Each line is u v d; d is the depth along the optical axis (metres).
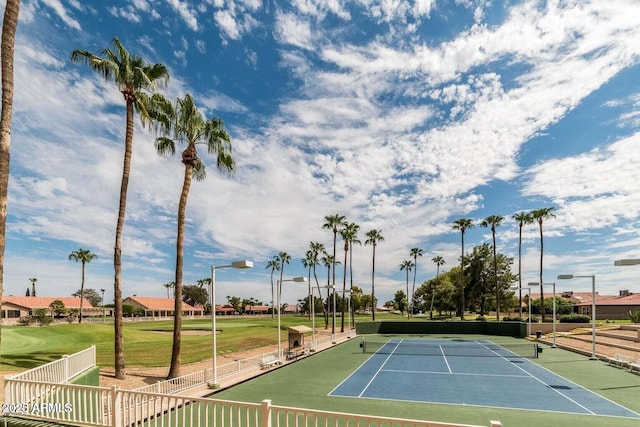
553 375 22.20
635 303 66.06
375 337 50.09
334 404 15.55
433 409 14.92
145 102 20.36
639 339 31.08
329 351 33.91
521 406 15.41
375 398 16.59
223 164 22.53
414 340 45.34
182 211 20.94
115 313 19.17
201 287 147.25
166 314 110.75
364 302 139.38
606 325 44.75
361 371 23.42
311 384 19.33
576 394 17.48
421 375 22.17
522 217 64.19
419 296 125.75
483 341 43.62
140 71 19.22
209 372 19.09
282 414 13.90
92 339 37.81
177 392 15.93
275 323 75.75
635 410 14.81
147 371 22.08
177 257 20.56
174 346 19.81
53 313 80.81
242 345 36.81
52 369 11.57
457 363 26.80
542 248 56.59
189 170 21.48
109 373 20.78
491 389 18.52
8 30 10.94
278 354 26.19
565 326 45.47
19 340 34.44
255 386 18.69
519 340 44.50
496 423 5.29
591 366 25.36
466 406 15.39
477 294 79.19
